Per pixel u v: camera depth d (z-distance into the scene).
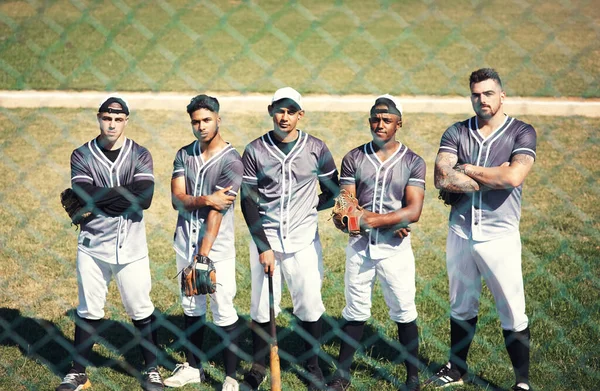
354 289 4.44
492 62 12.77
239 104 10.45
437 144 8.98
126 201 4.32
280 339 5.10
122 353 4.93
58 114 10.12
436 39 14.45
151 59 12.67
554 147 8.79
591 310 5.30
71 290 5.74
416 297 5.57
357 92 11.25
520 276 4.35
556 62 12.50
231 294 4.50
